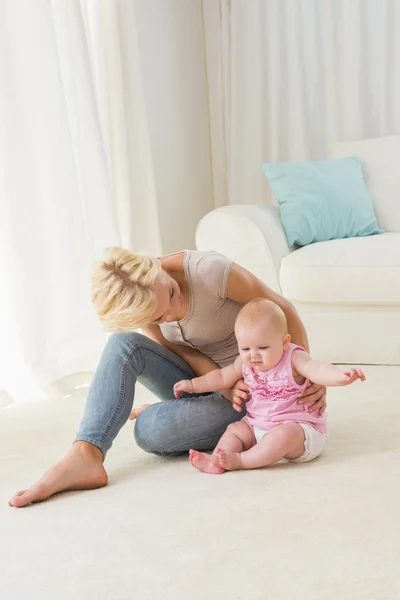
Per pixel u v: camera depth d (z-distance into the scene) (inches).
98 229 116.9
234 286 72.1
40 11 102.7
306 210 123.1
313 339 113.1
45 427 91.7
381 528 58.2
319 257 110.1
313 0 150.6
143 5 141.3
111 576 53.3
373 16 148.2
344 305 110.9
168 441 76.0
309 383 72.3
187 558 55.1
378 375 105.7
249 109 158.9
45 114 104.3
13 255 101.5
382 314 109.7
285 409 72.3
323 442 73.4
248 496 65.8
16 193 101.0
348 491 65.6
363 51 149.3
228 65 159.9
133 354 73.2
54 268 107.2
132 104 130.8
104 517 63.4
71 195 107.5
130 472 74.4
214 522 60.9
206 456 72.5
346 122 152.7
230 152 161.5
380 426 83.7
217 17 160.7
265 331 69.9
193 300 72.0
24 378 103.9
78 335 109.9
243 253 114.6
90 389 72.9
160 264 68.7
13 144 100.4
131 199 130.6
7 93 99.3
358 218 126.6
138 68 130.3
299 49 152.8
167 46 149.3
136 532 60.0
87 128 114.3
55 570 54.8
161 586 51.4
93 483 69.9
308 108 155.6
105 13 124.1
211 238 116.2
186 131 156.6
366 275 107.4
